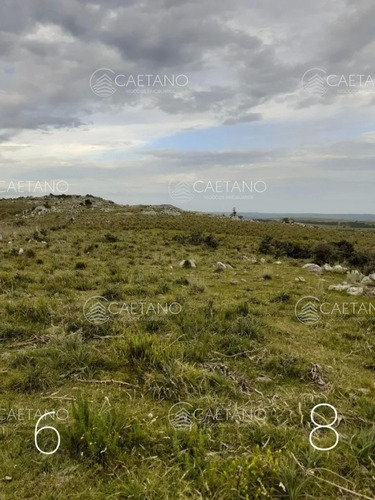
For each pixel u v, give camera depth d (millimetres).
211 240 21906
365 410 3736
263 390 4246
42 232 24109
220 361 4918
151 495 2588
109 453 2986
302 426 3541
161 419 3592
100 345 5309
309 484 2756
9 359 4750
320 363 4973
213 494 2641
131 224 36281
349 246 17500
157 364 4566
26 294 7801
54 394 4012
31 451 3059
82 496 2615
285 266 13828
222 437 3301
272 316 7020
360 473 2893
